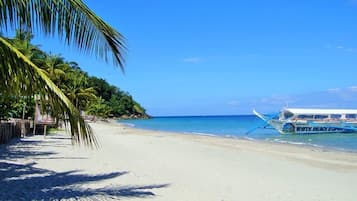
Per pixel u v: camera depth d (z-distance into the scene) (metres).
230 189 11.86
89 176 13.19
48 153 20.64
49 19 6.27
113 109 160.75
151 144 32.56
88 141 7.33
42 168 14.77
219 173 15.34
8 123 27.09
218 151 26.28
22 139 29.86
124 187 11.35
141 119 186.12
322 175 16.09
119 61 6.76
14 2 6.12
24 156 18.78
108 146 28.30
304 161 21.45
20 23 6.20
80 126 7.04
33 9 6.20
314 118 60.56
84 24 6.34
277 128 60.69
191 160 19.91
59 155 19.81
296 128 59.00
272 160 21.30
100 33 6.44
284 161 21.02
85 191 10.52
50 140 30.50
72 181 12.08
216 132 64.69
